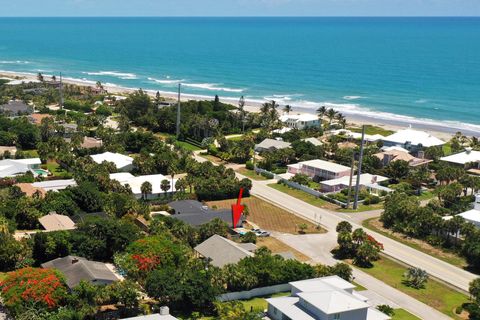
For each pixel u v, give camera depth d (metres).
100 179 150.38
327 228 142.50
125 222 122.44
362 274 116.50
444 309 103.00
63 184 152.62
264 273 101.31
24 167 166.12
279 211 153.12
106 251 111.31
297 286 91.50
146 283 94.25
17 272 90.25
